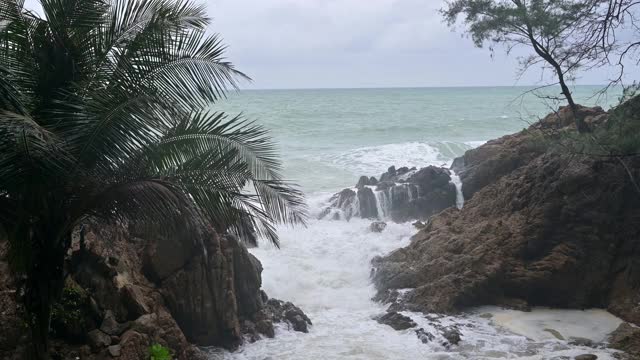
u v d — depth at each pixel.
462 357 13.80
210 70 9.24
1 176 8.02
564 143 17.94
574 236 17.91
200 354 13.08
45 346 9.31
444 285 17.28
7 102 8.31
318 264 20.08
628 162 17.91
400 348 14.35
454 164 28.02
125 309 12.53
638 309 16.30
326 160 38.25
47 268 9.09
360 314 16.97
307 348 14.28
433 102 112.75
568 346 14.47
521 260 18.11
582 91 132.75
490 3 21.36
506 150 24.69
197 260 13.98
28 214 8.63
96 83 9.18
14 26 8.85
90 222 10.38
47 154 8.05
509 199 20.12
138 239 14.27
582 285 17.55
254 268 15.39
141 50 9.13
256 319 15.17
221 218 9.51
